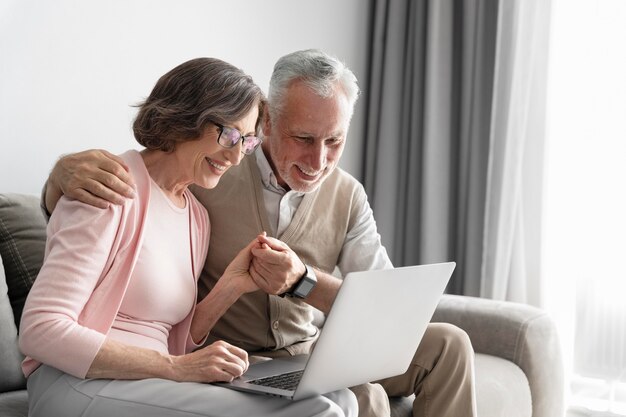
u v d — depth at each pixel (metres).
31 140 2.42
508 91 3.47
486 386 2.34
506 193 3.46
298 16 3.39
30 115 2.41
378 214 3.75
